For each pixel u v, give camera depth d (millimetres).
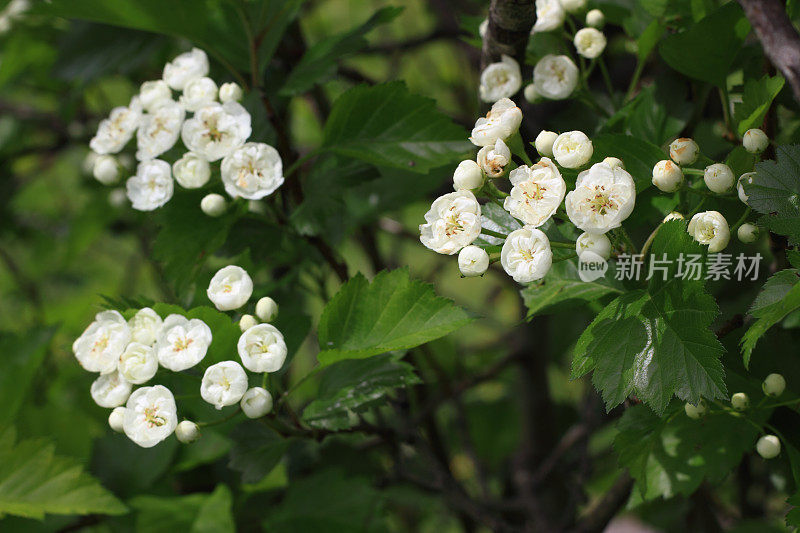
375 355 767
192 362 734
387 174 910
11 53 979
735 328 734
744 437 759
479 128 714
